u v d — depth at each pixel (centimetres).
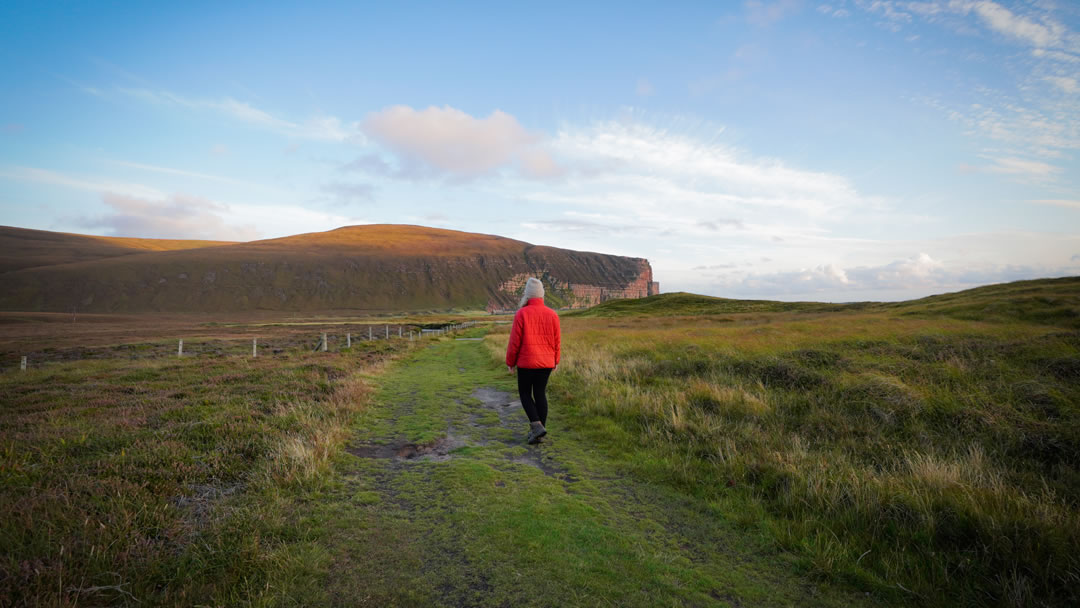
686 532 379
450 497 425
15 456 474
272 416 691
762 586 306
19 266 18362
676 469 516
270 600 262
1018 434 585
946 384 810
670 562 327
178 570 285
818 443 618
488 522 374
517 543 341
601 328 3403
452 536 350
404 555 321
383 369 1412
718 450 557
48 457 475
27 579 262
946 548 351
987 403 698
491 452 581
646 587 294
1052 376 815
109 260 19375
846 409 748
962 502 390
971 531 362
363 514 386
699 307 6259
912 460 539
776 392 873
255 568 292
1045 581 299
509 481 473
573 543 345
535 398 637
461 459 546
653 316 5250
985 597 297
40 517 330
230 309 18150
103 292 17112
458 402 918
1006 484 466
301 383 988
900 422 682
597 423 721
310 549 323
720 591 296
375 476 485
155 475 443
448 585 286
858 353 1116
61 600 250
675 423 668
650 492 464
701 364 1116
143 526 335
